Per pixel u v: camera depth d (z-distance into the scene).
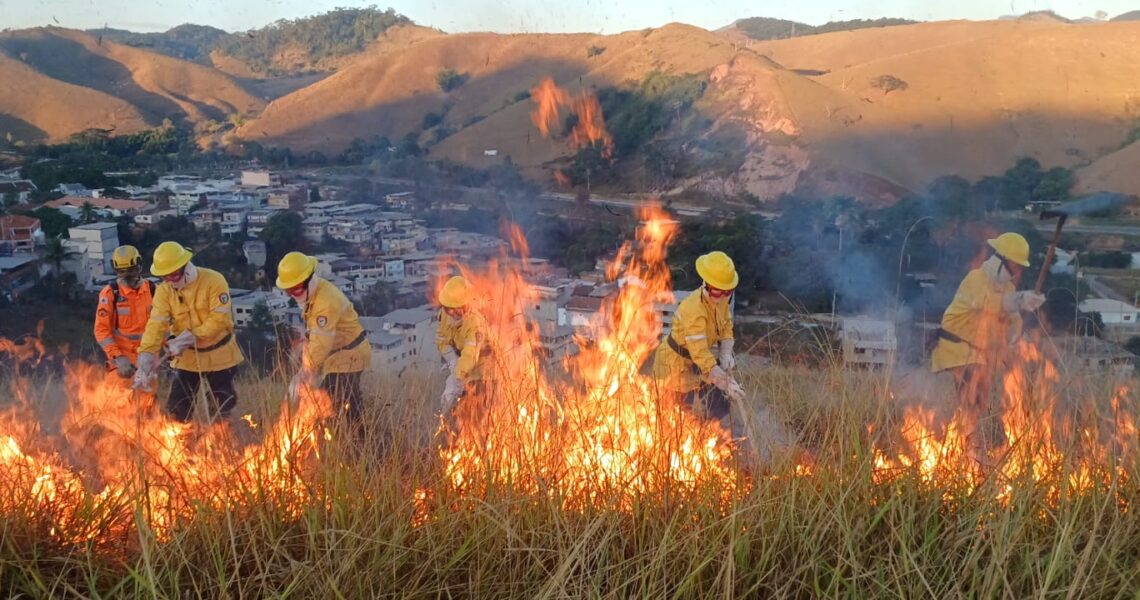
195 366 5.30
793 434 4.05
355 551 3.14
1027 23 109.69
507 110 107.56
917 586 3.01
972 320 5.22
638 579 3.14
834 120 78.00
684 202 65.19
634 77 103.25
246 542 3.29
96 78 134.75
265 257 43.78
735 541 3.19
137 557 3.20
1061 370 4.44
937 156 75.88
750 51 99.81
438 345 5.51
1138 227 36.09
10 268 32.28
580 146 83.69
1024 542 3.27
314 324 4.99
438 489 3.56
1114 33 101.12
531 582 3.21
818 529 3.32
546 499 3.47
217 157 102.56
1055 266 21.17
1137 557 3.24
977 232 32.72
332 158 106.88
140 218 51.97
